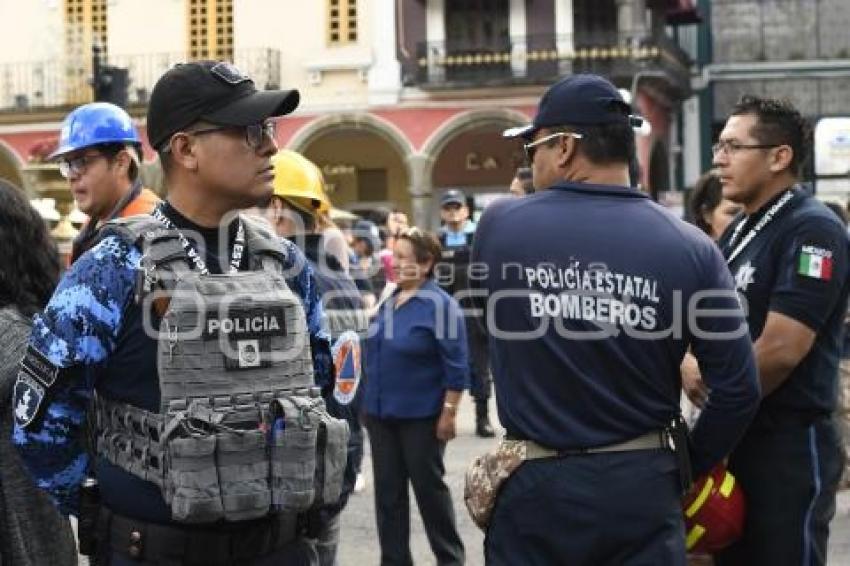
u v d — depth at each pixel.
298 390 3.29
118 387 3.22
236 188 3.30
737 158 4.38
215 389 3.15
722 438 3.65
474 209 26.50
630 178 3.82
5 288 4.05
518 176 7.37
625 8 26.09
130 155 5.01
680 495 3.62
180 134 3.29
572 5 26.22
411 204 28.05
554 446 3.52
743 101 4.45
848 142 11.23
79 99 28.64
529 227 3.63
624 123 3.72
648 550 3.51
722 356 3.58
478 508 3.67
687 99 31.02
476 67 26.55
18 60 29.20
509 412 3.63
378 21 27.16
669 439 3.59
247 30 27.80
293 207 5.27
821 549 4.29
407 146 27.14
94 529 3.33
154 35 28.34
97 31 28.72
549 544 3.53
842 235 4.24
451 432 6.72
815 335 4.18
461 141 28.59
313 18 27.52
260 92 3.33
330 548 4.98
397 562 6.77
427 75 26.67
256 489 3.16
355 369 5.12
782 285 4.20
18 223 4.08
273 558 3.34
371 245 14.52
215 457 3.12
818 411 4.27
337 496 3.38
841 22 30.58
